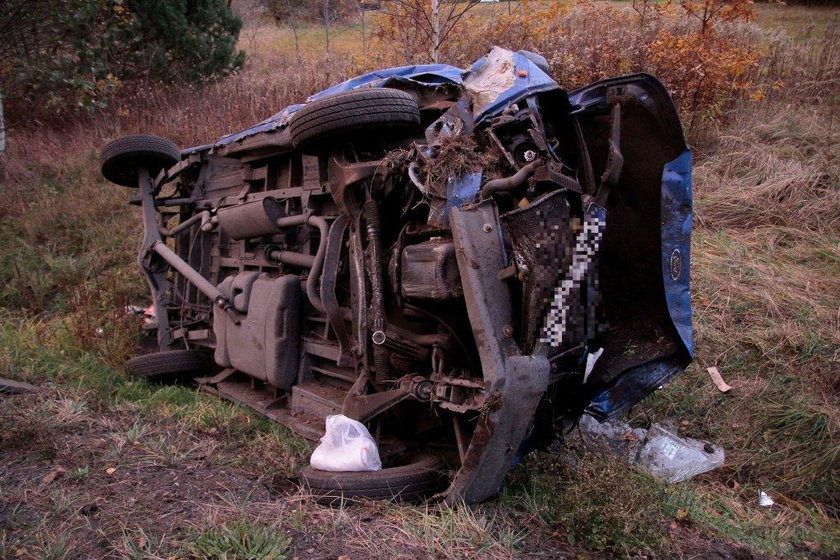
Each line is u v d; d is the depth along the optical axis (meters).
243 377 5.60
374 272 3.84
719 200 7.27
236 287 5.09
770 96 9.40
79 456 3.81
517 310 3.46
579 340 3.53
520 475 3.96
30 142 11.80
